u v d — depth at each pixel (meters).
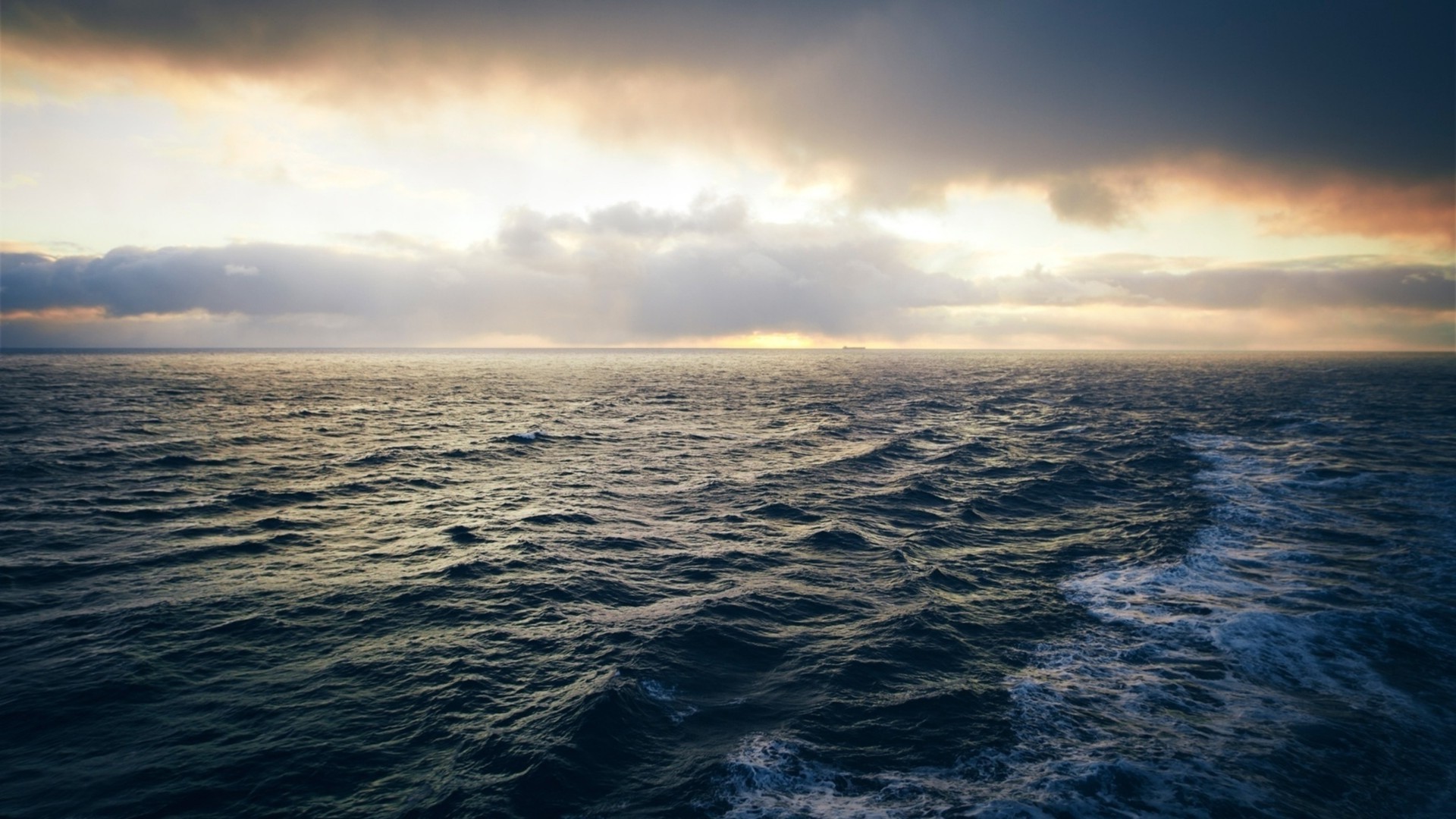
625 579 19.75
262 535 24.16
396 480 35.22
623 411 77.00
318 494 31.36
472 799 9.85
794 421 66.81
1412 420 62.00
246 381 123.75
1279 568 20.25
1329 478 34.03
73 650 14.58
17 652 14.39
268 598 17.94
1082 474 36.00
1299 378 146.50
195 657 14.41
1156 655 14.62
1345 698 12.76
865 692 13.09
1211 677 13.59
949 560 21.48
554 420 66.62
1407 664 14.04
